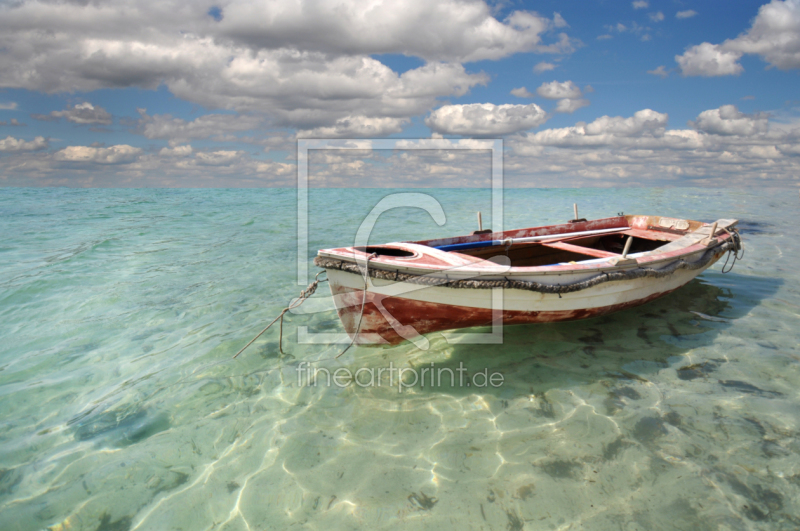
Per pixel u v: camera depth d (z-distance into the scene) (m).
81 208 25.47
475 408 4.36
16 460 3.80
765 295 7.37
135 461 3.78
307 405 4.52
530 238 7.74
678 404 4.29
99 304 7.49
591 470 3.47
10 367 5.39
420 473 3.54
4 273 9.46
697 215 18.66
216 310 7.20
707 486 3.27
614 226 9.05
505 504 3.19
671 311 6.66
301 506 3.27
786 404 4.25
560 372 4.96
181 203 30.11
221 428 4.19
